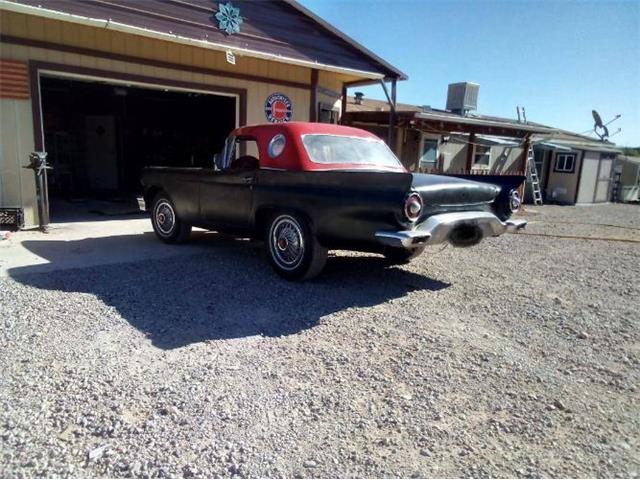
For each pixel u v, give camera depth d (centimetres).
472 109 1947
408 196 392
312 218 466
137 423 246
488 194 491
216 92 970
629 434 252
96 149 1465
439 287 513
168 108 1573
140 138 1532
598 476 219
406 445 237
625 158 2406
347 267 584
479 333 383
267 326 382
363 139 577
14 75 734
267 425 248
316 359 326
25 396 267
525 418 264
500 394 288
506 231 507
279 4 939
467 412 268
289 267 503
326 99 1178
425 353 340
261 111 1042
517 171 1823
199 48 934
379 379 301
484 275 575
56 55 774
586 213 1603
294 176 477
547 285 539
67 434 235
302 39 978
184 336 357
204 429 243
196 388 281
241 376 298
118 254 609
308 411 263
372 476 214
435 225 419
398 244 396
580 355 348
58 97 1391
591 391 296
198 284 488
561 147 1967
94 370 299
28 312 392
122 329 365
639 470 224
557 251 770
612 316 436
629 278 586
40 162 733
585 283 555
